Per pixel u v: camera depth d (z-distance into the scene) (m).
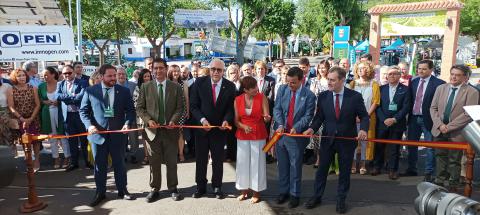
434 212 2.26
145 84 4.69
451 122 4.61
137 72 7.72
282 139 4.47
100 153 4.56
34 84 7.34
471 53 31.31
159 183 4.71
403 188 5.11
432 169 5.34
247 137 4.47
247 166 4.55
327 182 5.45
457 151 4.69
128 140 7.10
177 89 4.69
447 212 2.13
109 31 28.83
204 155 4.71
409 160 5.66
